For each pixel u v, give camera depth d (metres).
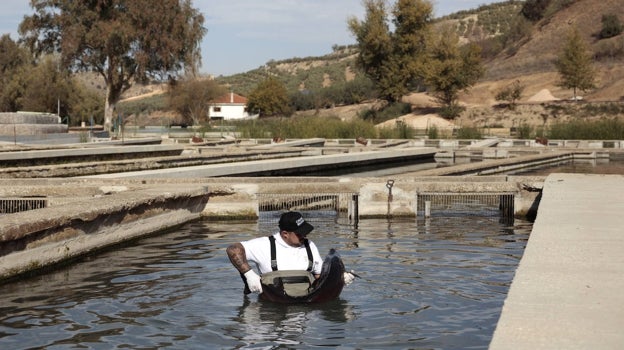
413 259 11.08
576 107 74.38
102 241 12.26
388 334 6.91
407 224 15.50
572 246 8.27
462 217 16.77
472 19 172.12
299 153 37.88
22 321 7.57
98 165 25.75
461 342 6.62
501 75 101.56
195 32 67.81
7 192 16.08
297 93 114.62
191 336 6.93
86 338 6.90
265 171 26.62
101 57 66.12
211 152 36.06
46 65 87.62
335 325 7.26
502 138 52.16
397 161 38.59
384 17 85.50
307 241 8.67
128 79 68.00
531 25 115.00
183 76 70.00
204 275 9.92
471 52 81.06
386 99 88.00
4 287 9.34
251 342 6.70
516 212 16.88
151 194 14.29
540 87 89.56
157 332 7.08
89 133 49.09
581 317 5.34
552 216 10.93
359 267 10.37
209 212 16.62
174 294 8.77
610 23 101.00
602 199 13.34
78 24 64.75
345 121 57.44
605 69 90.25
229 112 116.81
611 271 6.90
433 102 87.94
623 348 4.66
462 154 42.16
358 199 16.64
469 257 11.27
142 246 12.65
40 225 10.32
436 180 17.67
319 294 8.15
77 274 10.16
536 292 6.09
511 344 4.73
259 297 8.52
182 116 101.56
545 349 4.64
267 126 56.78
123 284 9.41
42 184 17.05
